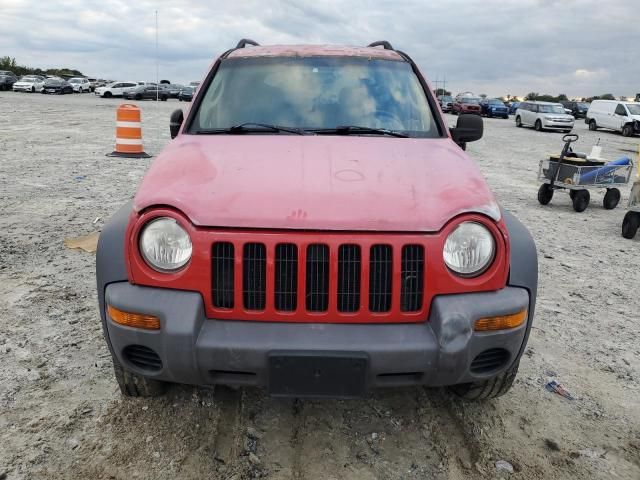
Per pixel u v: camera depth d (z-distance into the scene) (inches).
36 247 234.5
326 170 111.5
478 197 104.8
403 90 153.1
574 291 214.8
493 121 1571.1
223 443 115.6
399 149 125.5
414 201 102.9
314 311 99.5
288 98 146.9
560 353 162.4
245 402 129.6
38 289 189.9
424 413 128.2
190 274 99.0
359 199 102.1
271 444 115.7
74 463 107.2
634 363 158.4
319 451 114.3
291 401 130.9
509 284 106.0
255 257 98.5
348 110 144.6
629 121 1152.2
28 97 1651.1
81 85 2260.1
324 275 98.6
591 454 117.3
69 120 868.6
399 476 108.0
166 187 104.7
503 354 105.9
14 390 130.1
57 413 122.3
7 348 149.3
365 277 98.2
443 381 99.4
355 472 108.6
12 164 434.6
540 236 301.7
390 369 96.7
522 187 466.6
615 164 373.1
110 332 103.9
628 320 188.7
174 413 124.0
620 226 340.2
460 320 97.5
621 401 138.6
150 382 121.4
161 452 111.5
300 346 95.3
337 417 125.7
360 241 97.4
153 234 100.4
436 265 99.0
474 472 110.0
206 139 131.5
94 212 295.6
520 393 139.4
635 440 123.0
